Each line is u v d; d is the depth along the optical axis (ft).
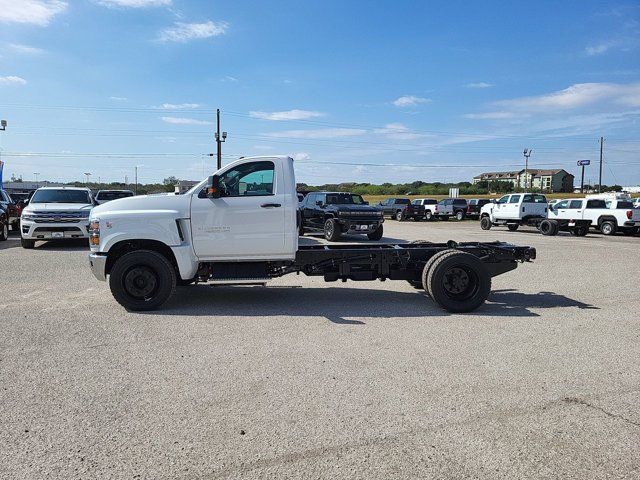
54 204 50.16
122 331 19.62
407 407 12.73
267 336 19.02
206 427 11.60
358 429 11.54
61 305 24.11
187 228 23.38
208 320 21.42
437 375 14.97
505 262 25.64
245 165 23.97
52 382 14.30
